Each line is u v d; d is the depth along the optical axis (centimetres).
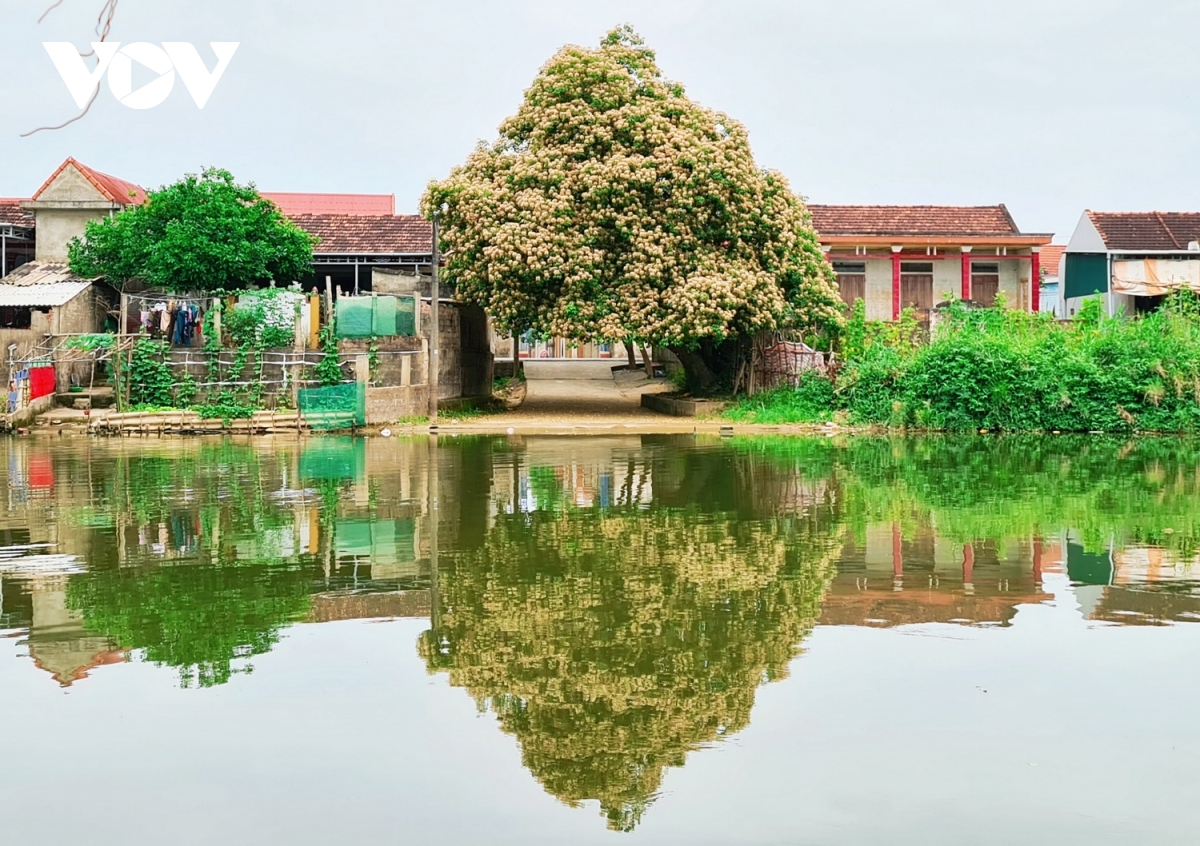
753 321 2597
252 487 1441
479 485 1448
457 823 483
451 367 2906
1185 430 2377
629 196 2588
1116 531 1095
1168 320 2569
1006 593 841
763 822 480
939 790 507
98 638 737
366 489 1414
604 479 1510
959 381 2441
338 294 2678
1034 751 546
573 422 2591
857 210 3609
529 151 2711
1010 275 3456
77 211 3319
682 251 2619
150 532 1102
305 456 1867
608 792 510
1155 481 1505
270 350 2630
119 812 492
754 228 2672
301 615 788
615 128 2686
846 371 2577
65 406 2630
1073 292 3669
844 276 3416
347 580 889
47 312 2956
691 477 1534
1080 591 847
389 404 2514
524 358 4669
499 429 2419
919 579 884
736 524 1136
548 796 509
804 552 989
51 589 865
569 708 608
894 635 732
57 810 494
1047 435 2375
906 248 3400
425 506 1262
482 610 796
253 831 475
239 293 2670
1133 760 534
